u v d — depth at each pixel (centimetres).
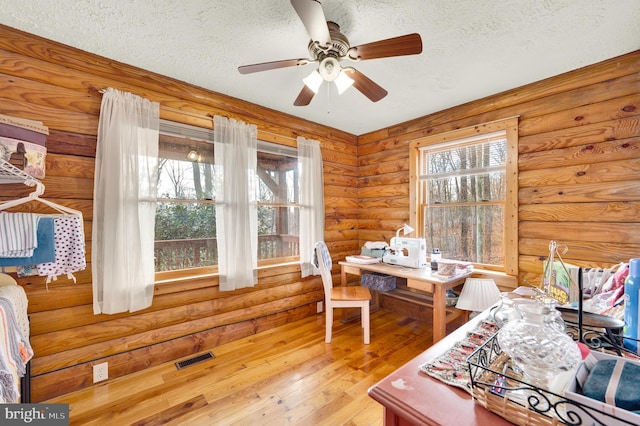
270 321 288
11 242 133
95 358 191
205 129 248
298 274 314
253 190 267
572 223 210
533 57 195
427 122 305
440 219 303
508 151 243
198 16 155
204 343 241
